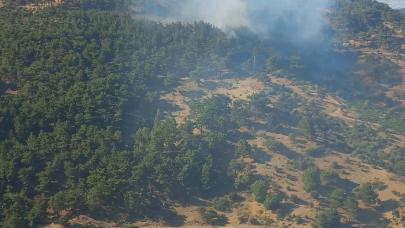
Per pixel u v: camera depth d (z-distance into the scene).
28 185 170.12
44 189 171.25
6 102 190.38
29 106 189.75
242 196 184.38
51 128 189.00
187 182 183.50
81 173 175.62
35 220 161.25
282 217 175.75
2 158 171.62
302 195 184.38
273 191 183.25
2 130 183.25
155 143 186.50
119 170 174.12
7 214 158.62
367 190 182.12
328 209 176.25
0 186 166.50
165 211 176.50
